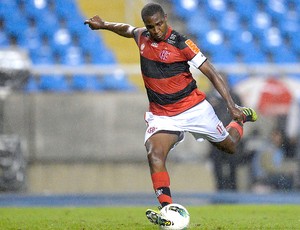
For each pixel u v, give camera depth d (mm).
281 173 44781
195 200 40906
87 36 58719
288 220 23891
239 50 60875
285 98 46812
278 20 63750
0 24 59312
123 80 52312
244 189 44750
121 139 46406
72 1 60250
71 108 46156
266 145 45125
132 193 43438
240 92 47281
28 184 45312
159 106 20000
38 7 60656
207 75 19438
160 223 17969
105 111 46375
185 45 19281
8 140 44719
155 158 18938
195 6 63125
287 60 61094
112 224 22062
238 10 63688
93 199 40625
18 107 45688
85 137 46156
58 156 45875
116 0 58750
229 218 25172
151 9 18875
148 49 19562
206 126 20469
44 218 25391
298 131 45844
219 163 44375
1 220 24188
